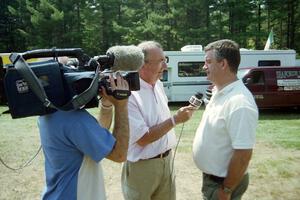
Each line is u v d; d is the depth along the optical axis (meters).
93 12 35.59
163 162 3.13
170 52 17.23
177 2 31.67
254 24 33.31
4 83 1.78
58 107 1.83
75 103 1.79
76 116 1.93
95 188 2.05
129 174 3.10
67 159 1.99
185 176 6.38
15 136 9.91
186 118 2.93
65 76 1.85
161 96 3.23
